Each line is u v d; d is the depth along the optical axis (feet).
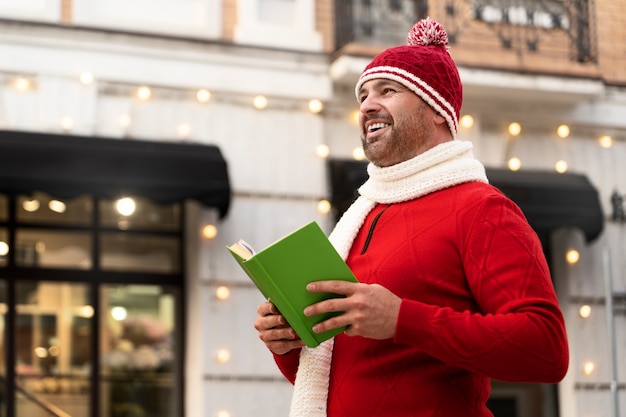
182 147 28.60
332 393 9.69
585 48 33.83
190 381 29.22
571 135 33.76
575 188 31.58
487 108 32.94
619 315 33.17
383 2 32.19
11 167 26.40
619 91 34.40
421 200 9.84
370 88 10.30
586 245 33.17
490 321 8.86
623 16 35.09
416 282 9.43
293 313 9.06
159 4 30.27
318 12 31.65
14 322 27.94
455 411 9.29
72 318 28.48
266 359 29.66
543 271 9.18
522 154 33.12
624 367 32.83
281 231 30.22
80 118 28.71
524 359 8.80
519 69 32.27
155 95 29.60
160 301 29.35
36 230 28.43
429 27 10.65
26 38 28.63
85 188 26.76
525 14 33.65
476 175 9.89
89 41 29.12
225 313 29.45
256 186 30.19
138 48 29.53
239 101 30.37
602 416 32.40
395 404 9.29
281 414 29.63
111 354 28.68
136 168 27.35
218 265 29.50
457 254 9.44
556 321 8.97
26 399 27.84
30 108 28.45
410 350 9.32
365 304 8.86
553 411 32.58
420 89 10.05
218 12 30.63
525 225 9.41
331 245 8.95
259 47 30.66
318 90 31.07
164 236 29.55
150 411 28.86
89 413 28.27
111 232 29.07
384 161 10.14
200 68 30.07
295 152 30.71
